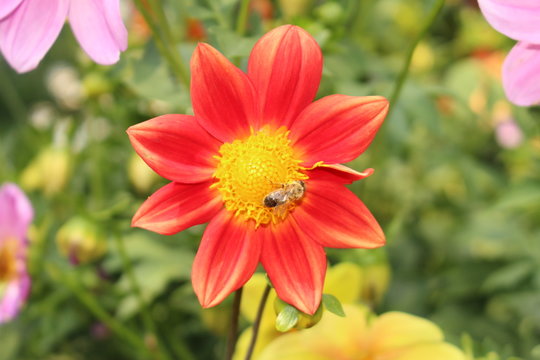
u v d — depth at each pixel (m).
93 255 0.45
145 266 0.47
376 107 0.30
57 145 0.51
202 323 0.49
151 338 0.48
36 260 0.46
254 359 0.40
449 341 0.41
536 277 0.52
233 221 0.32
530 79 0.33
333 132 0.31
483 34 0.65
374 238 0.31
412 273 0.56
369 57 0.50
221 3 0.41
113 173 0.54
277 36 0.31
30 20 0.34
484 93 0.57
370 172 0.29
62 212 0.52
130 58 0.41
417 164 0.59
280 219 0.32
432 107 0.47
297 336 0.38
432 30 0.67
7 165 0.55
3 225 0.46
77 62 0.54
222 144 0.32
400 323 0.38
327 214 0.31
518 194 0.47
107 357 0.52
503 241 0.55
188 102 0.40
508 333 0.51
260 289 0.40
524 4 0.32
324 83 0.45
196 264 0.31
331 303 0.32
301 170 0.32
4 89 0.69
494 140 0.59
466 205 0.59
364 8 0.54
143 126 0.30
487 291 0.53
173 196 0.31
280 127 0.32
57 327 0.49
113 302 0.49
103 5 0.32
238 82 0.31
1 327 0.50
